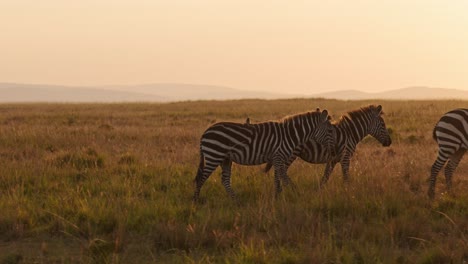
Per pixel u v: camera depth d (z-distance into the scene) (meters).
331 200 9.77
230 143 10.56
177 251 7.77
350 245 7.76
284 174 10.94
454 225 8.59
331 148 11.27
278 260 7.15
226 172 10.89
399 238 8.22
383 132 12.47
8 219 8.87
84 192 10.81
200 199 10.76
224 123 10.80
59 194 10.80
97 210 9.35
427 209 9.69
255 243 7.85
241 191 11.21
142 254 7.79
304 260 7.08
